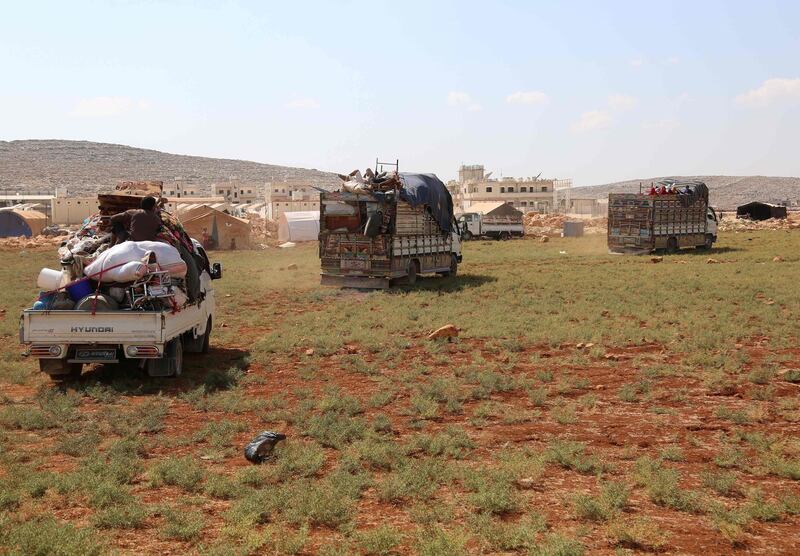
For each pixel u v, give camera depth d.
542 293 25.52
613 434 9.74
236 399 11.62
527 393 12.00
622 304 22.27
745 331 17.17
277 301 24.83
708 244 47.66
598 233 78.44
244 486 7.66
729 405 11.23
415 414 10.76
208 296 16.08
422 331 18.17
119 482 7.96
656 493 7.38
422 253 29.34
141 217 13.84
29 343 12.42
